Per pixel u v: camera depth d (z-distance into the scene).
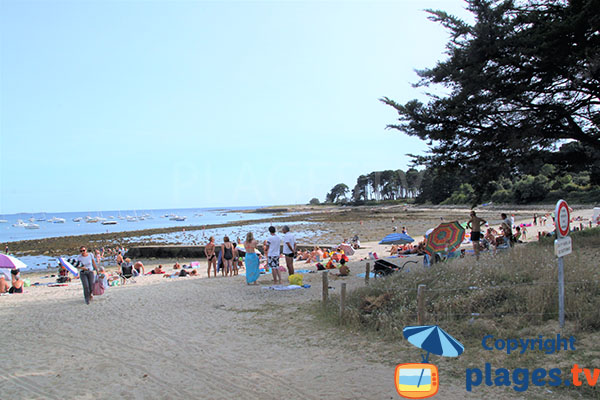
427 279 9.54
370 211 116.00
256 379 5.81
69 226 117.50
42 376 6.36
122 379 6.09
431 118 15.68
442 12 14.40
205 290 13.52
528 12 14.91
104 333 8.78
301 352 6.84
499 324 6.83
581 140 15.41
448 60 15.01
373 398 4.96
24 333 9.14
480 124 15.42
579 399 4.42
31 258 39.41
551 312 6.79
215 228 75.25
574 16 12.51
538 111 14.73
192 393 5.46
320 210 164.50
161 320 9.70
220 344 7.57
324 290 9.23
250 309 10.28
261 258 24.17
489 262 9.95
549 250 11.41
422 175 131.50
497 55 13.96
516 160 15.55
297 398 5.11
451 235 12.62
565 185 77.38
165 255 36.69
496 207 84.75
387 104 16.25
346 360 6.31
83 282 12.29
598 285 7.45
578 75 13.02
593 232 16.14
